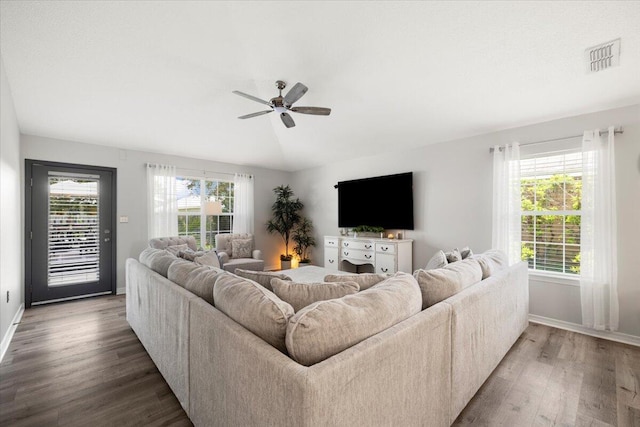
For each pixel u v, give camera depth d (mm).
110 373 2162
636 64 2371
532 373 2180
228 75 3268
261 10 2438
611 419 1691
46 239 3963
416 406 1290
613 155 2854
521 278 2775
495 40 2424
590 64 2457
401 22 2385
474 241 3908
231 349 1178
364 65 2934
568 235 3256
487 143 3811
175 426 1612
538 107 3113
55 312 3578
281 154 5828
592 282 2924
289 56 2924
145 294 2393
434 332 1397
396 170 4816
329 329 1060
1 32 2426
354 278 1681
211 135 4680
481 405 1804
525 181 3545
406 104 3492
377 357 1063
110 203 4473
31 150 3865
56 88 3160
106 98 3438
